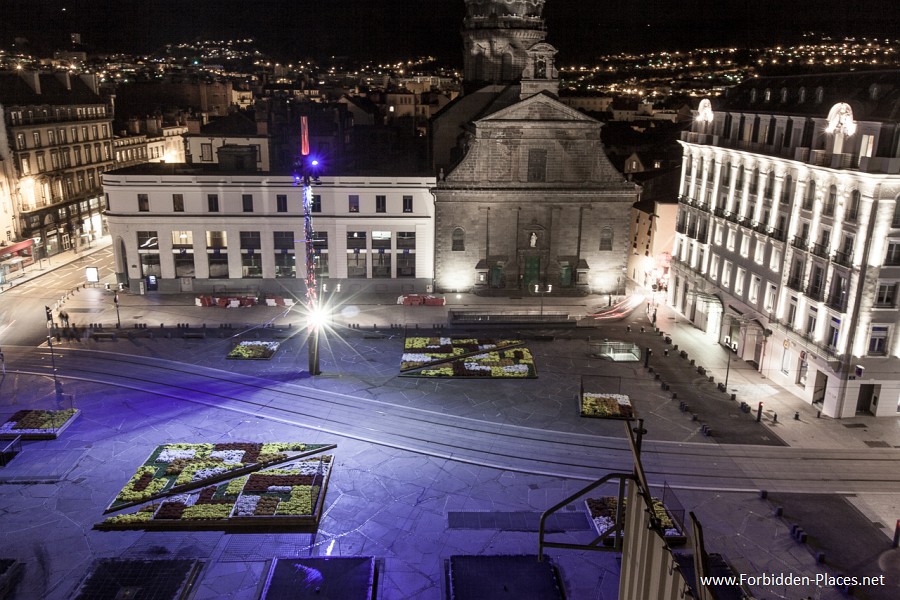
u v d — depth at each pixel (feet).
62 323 229.25
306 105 391.86
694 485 138.10
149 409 168.86
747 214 203.10
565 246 267.59
